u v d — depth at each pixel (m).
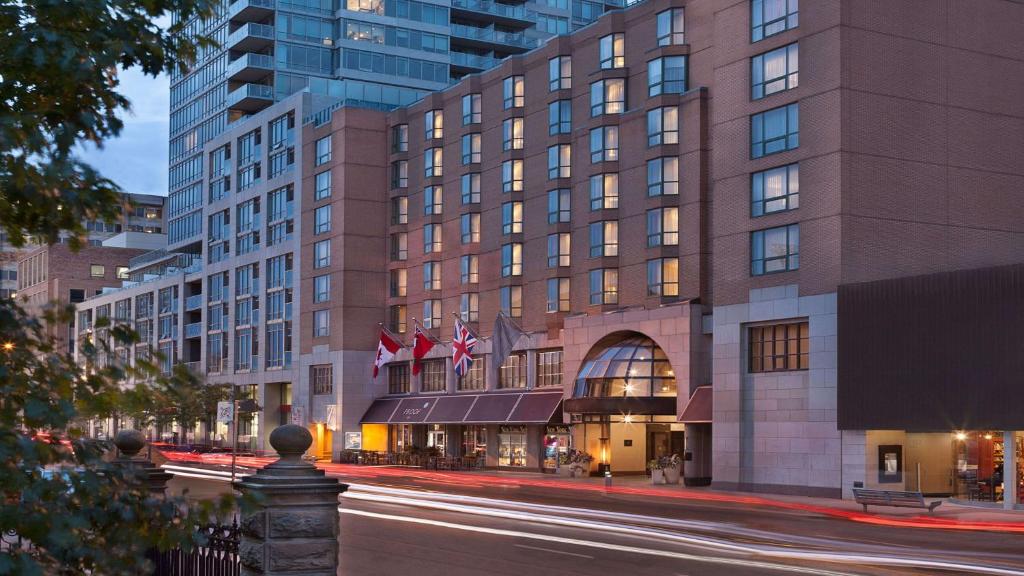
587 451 65.06
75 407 6.52
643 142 63.19
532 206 72.25
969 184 51.12
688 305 57.47
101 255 158.12
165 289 123.25
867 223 48.38
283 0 116.94
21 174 6.67
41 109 7.27
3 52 7.27
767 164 51.38
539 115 72.19
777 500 45.06
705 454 56.72
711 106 59.81
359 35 117.31
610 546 27.42
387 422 82.69
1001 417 41.38
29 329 6.82
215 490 43.00
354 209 86.94
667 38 62.28
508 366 73.69
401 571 22.88
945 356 43.28
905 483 46.50
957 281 43.25
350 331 86.38
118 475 6.75
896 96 49.62
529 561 24.52
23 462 6.30
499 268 74.62
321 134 90.81
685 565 24.00
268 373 98.06
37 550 6.66
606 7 136.25
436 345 80.00
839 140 48.06
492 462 74.31
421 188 83.69
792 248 49.94
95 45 7.64
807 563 24.50
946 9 51.38
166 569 14.21
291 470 11.59
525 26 129.88
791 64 50.75
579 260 67.50
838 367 46.84
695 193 59.66
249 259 102.94
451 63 122.12
